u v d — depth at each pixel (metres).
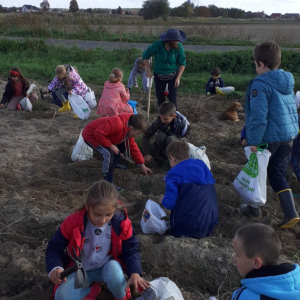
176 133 5.81
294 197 4.95
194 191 3.79
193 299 3.24
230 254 3.52
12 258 3.70
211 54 15.43
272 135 3.88
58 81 8.44
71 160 6.02
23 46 16.83
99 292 3.20
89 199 2.72
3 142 6.47
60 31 22.61
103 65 14.73
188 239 3.71
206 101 10.24
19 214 4.27
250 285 2.23
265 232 2.31
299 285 2.19
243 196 4.22
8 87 8.61
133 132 4.80
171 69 7.19
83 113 7.91
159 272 3.54
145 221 3.92
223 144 6.86
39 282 3.39
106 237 2.99
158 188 5.13
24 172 5.43
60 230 2.94
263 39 22.17
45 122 7.77
